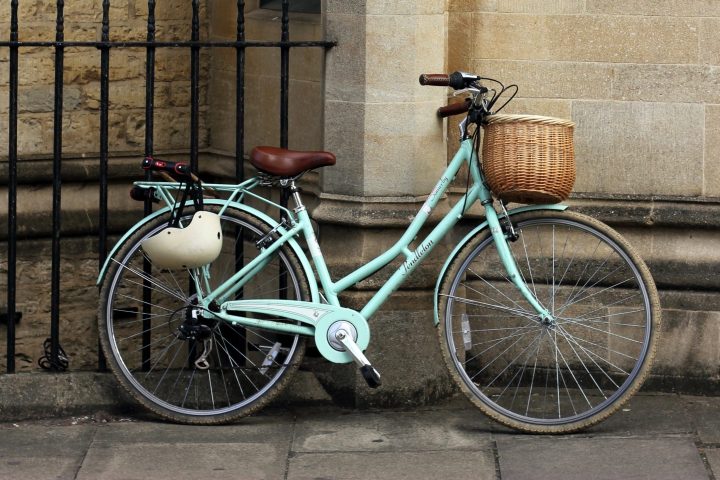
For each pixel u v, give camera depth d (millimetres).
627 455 6223
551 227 7172
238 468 6117
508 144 6234
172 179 6754
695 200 7016
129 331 8406
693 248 7078
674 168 7035
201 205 6621
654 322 6457
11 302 6961
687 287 7086
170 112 8391
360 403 6969
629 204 7074
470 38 7074
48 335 8305
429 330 7008
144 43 6816
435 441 6473
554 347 7258
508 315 7262
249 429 6664
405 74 6777
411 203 6879
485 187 6543
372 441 6480
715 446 6340
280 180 6621
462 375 6594
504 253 6527
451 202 7098
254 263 6645
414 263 6629
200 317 6676
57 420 6797
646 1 6938
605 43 6992
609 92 7027
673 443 6375
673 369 7156
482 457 6238
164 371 6977
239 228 6984
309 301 6613
